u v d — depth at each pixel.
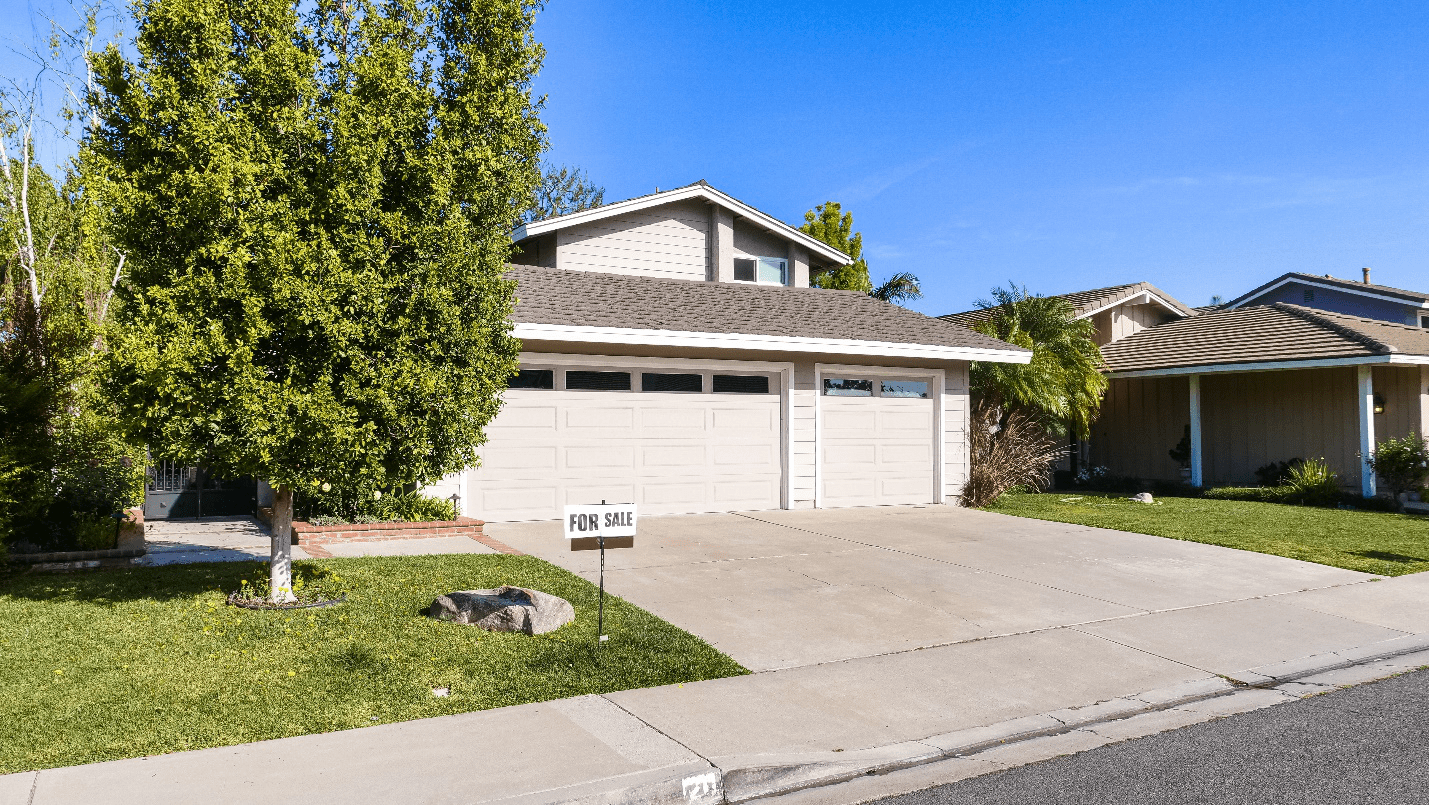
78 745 4.60
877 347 14.70
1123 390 22.44
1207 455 20.59
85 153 6.49
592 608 7.68
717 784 4.43
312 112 6.69
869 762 4.76
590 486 13.16
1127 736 5.24
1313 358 17.11
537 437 12.77
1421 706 5.77
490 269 7.49
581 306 13.33
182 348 6.15
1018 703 5.70
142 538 9.91
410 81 7.14
